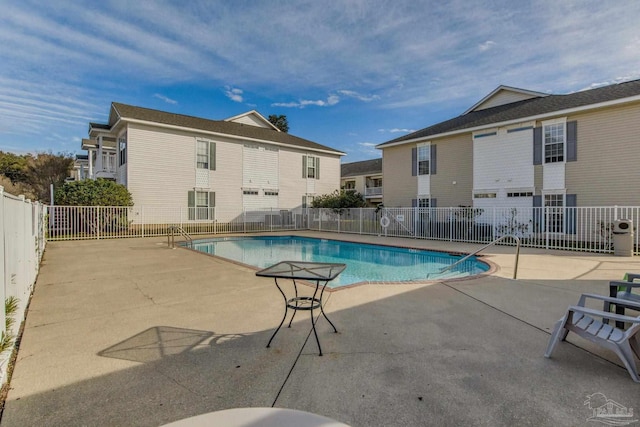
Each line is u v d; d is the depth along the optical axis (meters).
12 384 2.52
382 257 11.74
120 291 5.43
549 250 10.74
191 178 18.80
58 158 26.95
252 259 11.34
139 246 11.95
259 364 2.84
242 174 20.95
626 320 2.51
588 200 12.68
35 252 6.60
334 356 2.99
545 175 13.76
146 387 2.48
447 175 17.19
